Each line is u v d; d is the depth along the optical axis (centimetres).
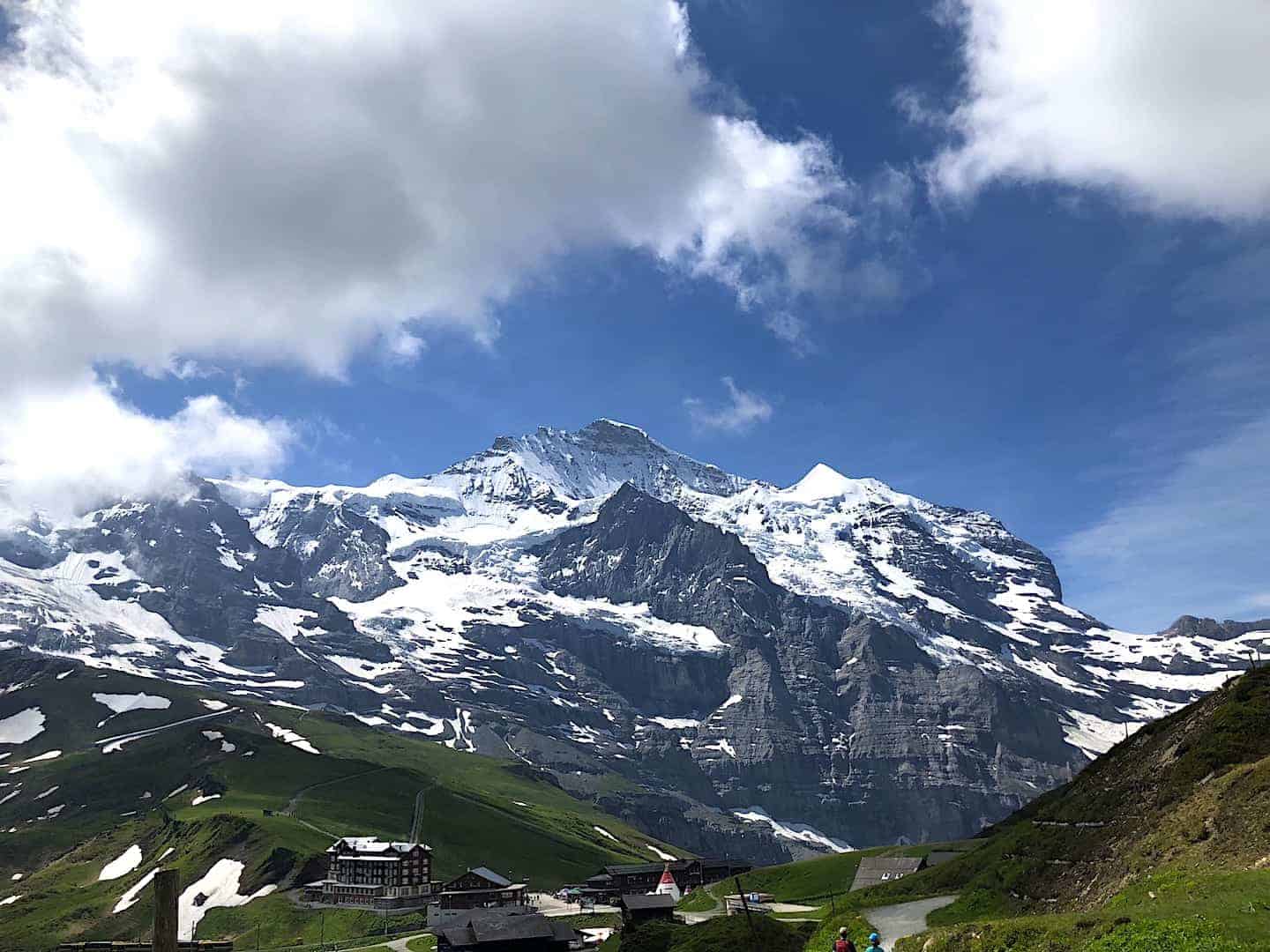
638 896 17025
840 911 12731
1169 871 7906
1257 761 9200
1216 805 8500
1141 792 10631
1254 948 5256
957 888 12169
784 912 17238
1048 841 11206
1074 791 12294
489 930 16525
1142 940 5781
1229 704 10819
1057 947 6288
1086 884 9494
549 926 16762
